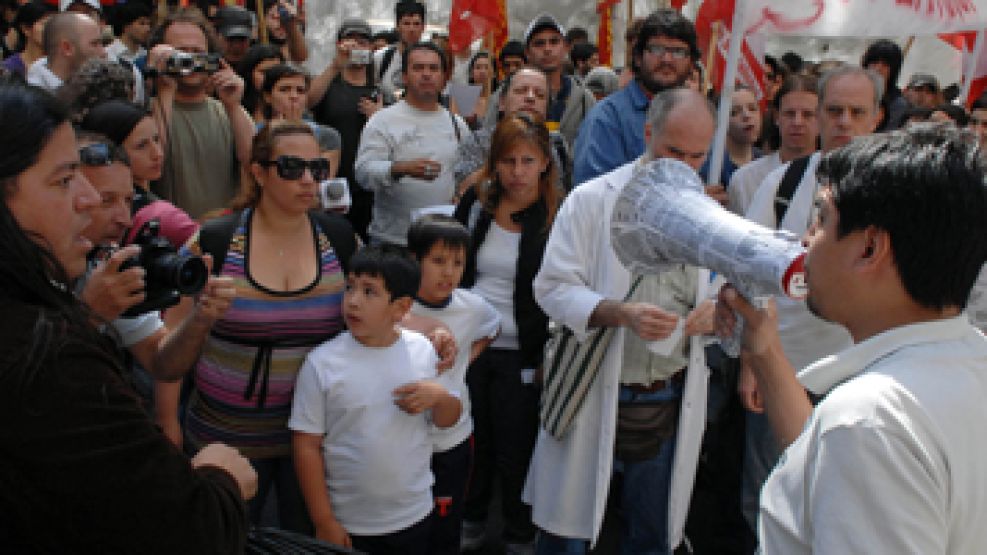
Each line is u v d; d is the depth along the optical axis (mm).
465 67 8102
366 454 2639
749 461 3355
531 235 3518
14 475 1146
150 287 1941
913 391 1236
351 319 2629
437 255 3135
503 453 3607
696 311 2748
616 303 2721
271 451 2703
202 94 4188
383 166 4781
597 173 4098
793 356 3164
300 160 2547
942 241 1264
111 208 2377
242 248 2611
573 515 3016
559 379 2979
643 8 9117
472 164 4754
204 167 4125
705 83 4086
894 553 1168
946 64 8891
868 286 1338
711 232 1859
